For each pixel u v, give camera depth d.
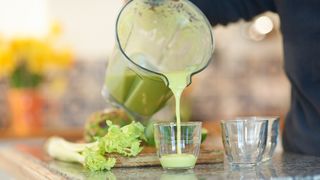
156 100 1.23
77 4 3.49
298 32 1.26
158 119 1.37
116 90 1.25
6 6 3.35
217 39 3.69
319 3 1.22
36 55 3.07
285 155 1.29
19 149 1.91
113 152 1.11
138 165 1.12
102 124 1.34
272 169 1.00
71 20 3.49
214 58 3.70
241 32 2.43
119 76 1.22
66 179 1.02
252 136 1.06
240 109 3.72
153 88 1.19
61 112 3.45
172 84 1.07
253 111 3.73
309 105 1.30
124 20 1.12
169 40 1.15
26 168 1.38
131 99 1.24
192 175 0.96
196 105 3.67
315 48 1.24
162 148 1.04
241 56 3.72
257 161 1.06
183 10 1.17
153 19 1.15
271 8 1.38
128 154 1.11
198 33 1.14
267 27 2.33
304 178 0.89
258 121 1.06
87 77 3.49
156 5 1.16
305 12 1.24
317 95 1.26
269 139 1.13
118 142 1.10
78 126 3.46
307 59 1.26
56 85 3.43
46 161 1.40
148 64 1.14
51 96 3.43
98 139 1.13
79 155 1.26
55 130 3.03
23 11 3.37
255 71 3.72
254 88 3.73
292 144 1.36
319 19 1.22
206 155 1.13
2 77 3.37
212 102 3.69
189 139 1.04
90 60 3.50
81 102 3.47
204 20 1.15
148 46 1.15
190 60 1.13
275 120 1.14
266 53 3.72
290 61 1.30
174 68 1.13
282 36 1.33
